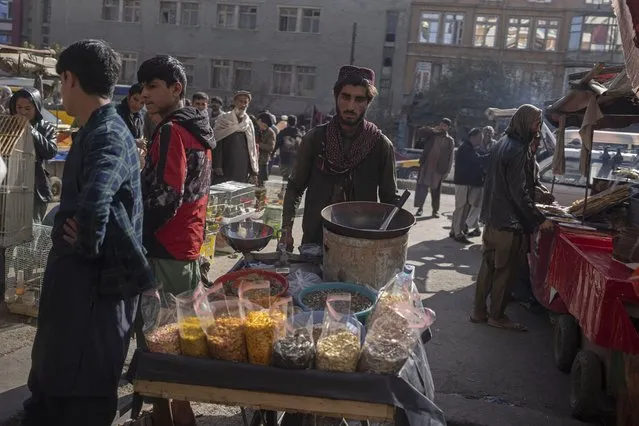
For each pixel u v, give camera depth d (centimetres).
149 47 3950
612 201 494
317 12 3797
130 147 246
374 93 357
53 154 527
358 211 328
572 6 3569
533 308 591
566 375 439
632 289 297
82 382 237
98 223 221
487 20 3703
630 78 280
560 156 555
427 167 1116
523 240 511
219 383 221
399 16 3734
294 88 3856
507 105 3300
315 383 216
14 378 368
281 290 282
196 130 293
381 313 243
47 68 1441
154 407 284
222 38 3869
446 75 3434
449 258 799
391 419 214
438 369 438
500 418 364
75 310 237
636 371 306
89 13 3997
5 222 428
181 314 239
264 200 770
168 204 287
